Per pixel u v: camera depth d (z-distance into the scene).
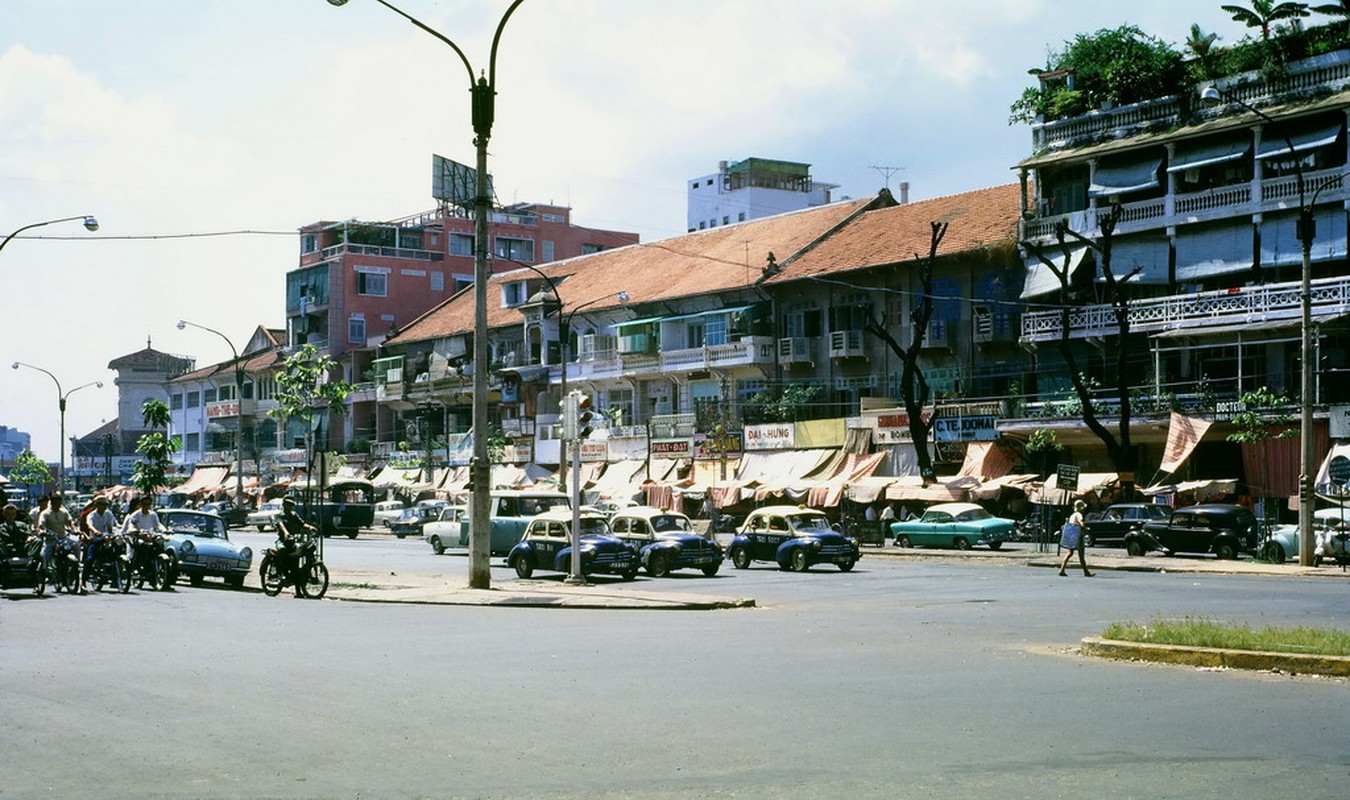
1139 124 49.22
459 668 13.38
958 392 55.72
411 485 81.38
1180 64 48.91
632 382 72.44
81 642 16.22
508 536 40.22
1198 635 14.16
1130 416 47.22
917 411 52.50
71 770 8.35
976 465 51.34
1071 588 27.69
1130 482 46.06
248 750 8.97
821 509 55.72
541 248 105.50
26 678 12.63
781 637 16.95
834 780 7.92
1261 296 44.22
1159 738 9.23
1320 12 44.91
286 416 86.06
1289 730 9.55
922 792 7.58
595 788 7.78
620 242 109.19
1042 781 7.85
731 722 9.98
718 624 19.17
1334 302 42.44
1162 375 48.59
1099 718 10.09
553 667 13.48
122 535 27.14
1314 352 42.88
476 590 26.08
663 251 78.62
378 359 92.25
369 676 12.73
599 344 73.75
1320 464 42.44
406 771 8.27
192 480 107.19
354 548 53.09
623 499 62.22
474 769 8.33
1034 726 9.74
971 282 55.56
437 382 85.56
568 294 78.81
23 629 18.03
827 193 131.88
